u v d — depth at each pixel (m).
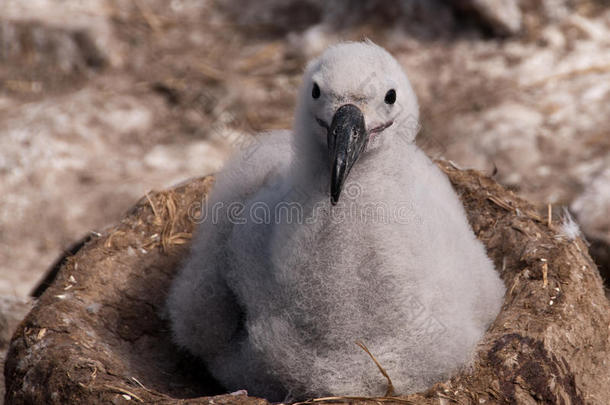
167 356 9.48
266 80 18.61
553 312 8.44
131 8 21.41
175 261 10.30
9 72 19.19
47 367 8.16
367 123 7.49
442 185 9.34
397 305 7.82
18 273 14.23
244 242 8.43
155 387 8.69
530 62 17.75
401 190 7.89
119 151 16.94
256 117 17.25
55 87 18.86
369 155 7.79
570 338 8.18
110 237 10.29
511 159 15.09
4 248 14.88
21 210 15.47
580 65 17.52
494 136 15.64
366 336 7.95
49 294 9.48
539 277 9.01
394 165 7.92
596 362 8.51
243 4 21.67
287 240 7.93
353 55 7.66
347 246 7.77
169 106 18.19
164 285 10.08
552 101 16.48
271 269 8.12
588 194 13.43
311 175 7.87
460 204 9.65
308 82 7.94
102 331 9.23
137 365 9.02
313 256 7.86
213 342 8.88
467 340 8.01
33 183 15.94
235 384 8.77
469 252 8.73
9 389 8.49
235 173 9.48
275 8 21.28
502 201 10.43
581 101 16.34
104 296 9.63
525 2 18.66
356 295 7.84
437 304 7.94
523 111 16.28
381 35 19.00
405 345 7.88
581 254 9.45
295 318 8.04
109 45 19.55
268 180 9.05
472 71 17.73
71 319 8.98
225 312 8.76
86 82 19.02
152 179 15.74
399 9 19.16
